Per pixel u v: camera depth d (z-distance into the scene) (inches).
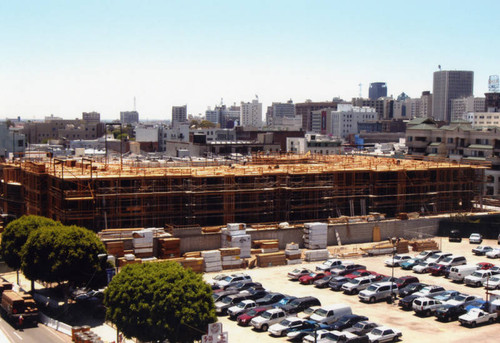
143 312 2258.9
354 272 3513.8
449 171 5305.1
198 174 4340.6
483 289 3336.6
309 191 4667.8
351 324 2645.2
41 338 2541.8
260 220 4517.7
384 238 4613.7
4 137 7091.5
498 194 6697.8
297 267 3838.6
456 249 4382.4
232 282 3272.6
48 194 4141.2
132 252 3631.9
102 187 3956.7
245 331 2657.5
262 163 5940.0
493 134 7052.2
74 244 2869.1
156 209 4114.2
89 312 2920.8
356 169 4884.4
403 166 5201.8
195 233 3914.9
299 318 2728.8
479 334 2652.6
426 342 2541.8
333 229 4419.3
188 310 2223.2
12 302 2746.1
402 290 3186.5
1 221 4416.8
